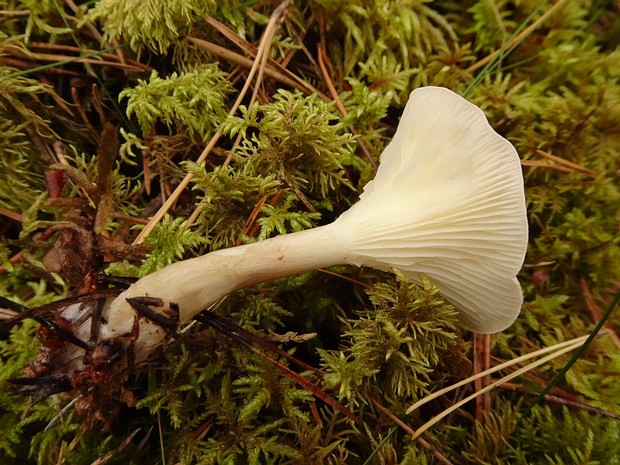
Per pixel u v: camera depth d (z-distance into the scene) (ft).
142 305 0.23
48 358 0.23
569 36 0.36
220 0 0.32
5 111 0.31
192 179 0.30
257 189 0.29
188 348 0.27
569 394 0.30
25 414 0.25
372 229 0.25
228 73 0.34
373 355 0.27
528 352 0.32
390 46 0.34
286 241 0.25
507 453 0.29
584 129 0.34
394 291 0.27
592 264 0.34
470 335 0.32
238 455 0.27
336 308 0.30
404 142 0.26
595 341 0.32
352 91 0.33
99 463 0.26
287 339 0.26
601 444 0.27
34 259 0.31
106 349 0.22
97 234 0.24
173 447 0.27
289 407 0.27
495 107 0.34
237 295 0.29
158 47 0.33
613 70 0.36
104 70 0.33
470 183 0.24
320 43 0.34
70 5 0.32
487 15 0.35
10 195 0.31
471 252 0.25
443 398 0.30
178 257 0.30
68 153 0.33
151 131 0.33
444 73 0.34
